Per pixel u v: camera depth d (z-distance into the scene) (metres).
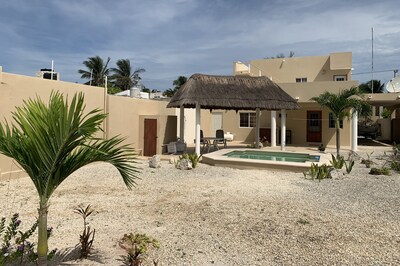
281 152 16.39
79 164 3.64
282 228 5.76
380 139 30.45
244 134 25.81
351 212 6.79
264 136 24.84
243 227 5.80
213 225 5.91
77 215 6.43
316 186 9.37
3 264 3.83
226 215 6.50
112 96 14.76
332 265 4.33
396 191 8.71
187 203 7.41
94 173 11.08
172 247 4.90
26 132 3.24
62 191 8.50
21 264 4.11
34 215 6.39
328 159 13.41
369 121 32.91
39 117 3.21
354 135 19.59
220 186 9.32
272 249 4.86
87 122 3.32
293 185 9.52
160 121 16.70
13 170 10.12
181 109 18.09
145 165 12.94
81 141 3.46
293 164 11.62
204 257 4.57
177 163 12.29
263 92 17.00
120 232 5.52
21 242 4.07
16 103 10.13
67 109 3.36
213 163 13.05
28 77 10.59
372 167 12.52
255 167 12.18
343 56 24.42
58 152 3.33
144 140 16.86
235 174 11.29
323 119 23.28
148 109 18.12
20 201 7.41
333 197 8.06
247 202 7.52
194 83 16.27
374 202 7.59
